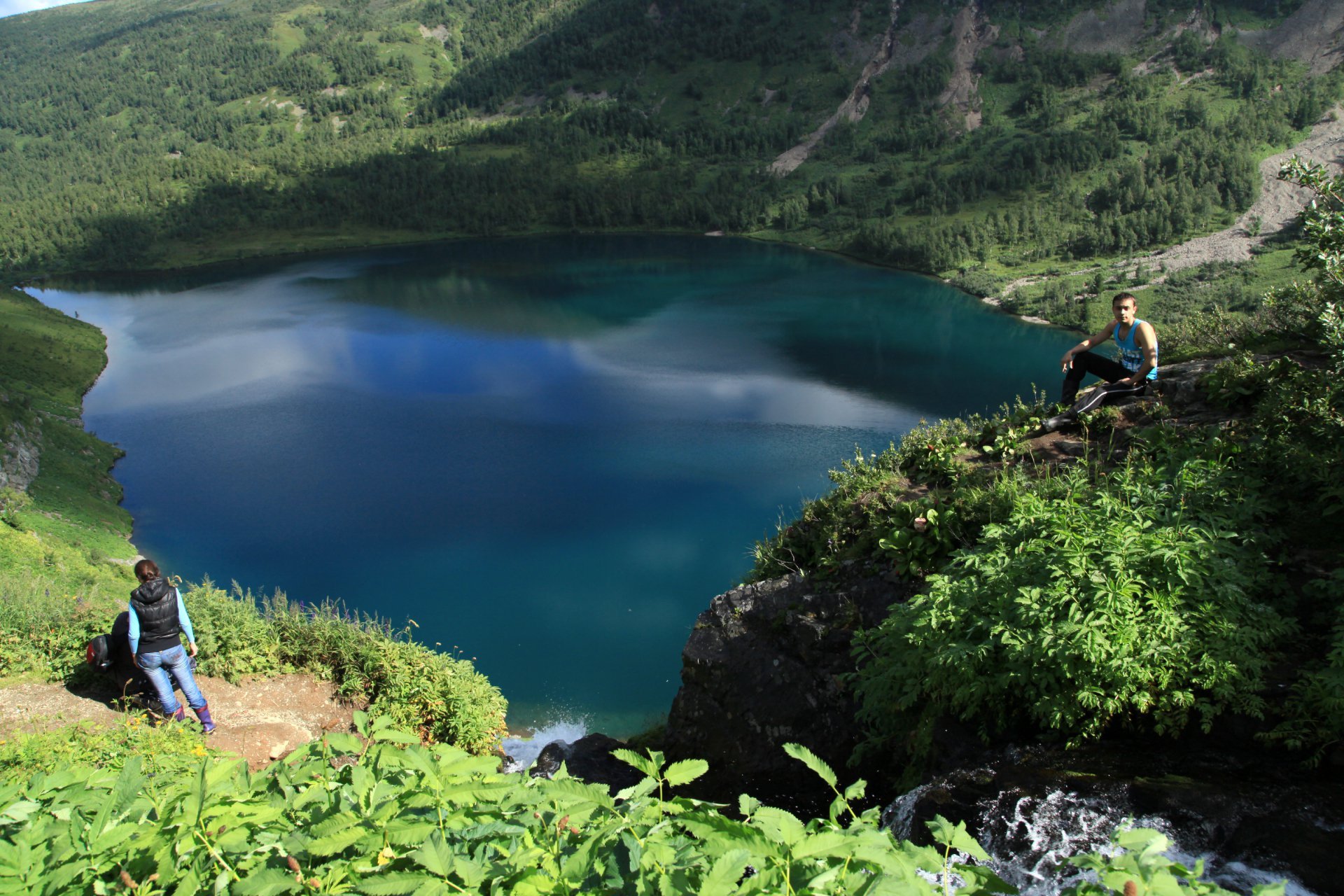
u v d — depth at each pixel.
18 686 10.70
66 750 7.94
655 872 2.64
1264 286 105.19
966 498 10.06
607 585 31.58
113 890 2.86
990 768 6.48
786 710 10.03
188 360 78.31
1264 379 10.37
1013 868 5.60
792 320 97.19
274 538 38.22
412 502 41.88
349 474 46.47
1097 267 125.31
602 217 193.88
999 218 152.38
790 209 177.00
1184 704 5.98
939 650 7.07
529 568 33.56
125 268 163.75
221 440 53.91
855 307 106.38
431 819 2.96
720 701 10.59
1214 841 5.19
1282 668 6.19
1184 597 6.48
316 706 12.30
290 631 13.41
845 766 9.32
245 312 104.75
